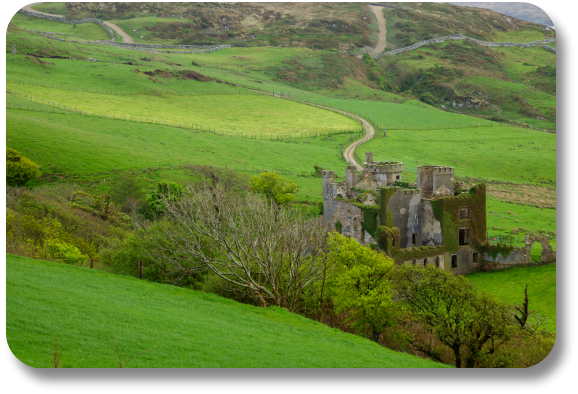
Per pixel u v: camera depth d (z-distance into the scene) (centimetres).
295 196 13025
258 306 5062
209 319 4006
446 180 9262
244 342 3553
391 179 9900
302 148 19750
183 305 4312
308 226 5659
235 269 5512
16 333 2845
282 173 15862
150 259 5731
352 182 9950
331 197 9869
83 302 3681
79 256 5816
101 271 5097
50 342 2831
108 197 10862
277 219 5559
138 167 14462
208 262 4984
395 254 8112
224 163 16475
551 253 8562
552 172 18325
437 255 8581
